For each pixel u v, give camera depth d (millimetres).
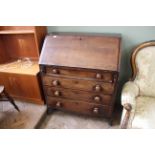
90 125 1828
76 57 1528
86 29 1746
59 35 1688
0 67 2035
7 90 2107
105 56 1463
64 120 1918
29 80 1895
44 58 1617
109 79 1457
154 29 1554
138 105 1483
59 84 1685
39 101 2055
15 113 1966
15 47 2172
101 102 1635
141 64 1567
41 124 1867
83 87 1605
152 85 1575
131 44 1693
